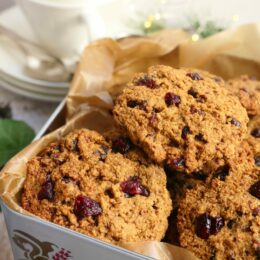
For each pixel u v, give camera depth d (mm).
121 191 327
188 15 486
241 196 331
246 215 323
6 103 456
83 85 388
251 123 369
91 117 379
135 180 333
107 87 394
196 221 328
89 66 392
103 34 437
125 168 334
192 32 441
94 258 306
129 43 397
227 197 332
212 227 324
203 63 411
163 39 405
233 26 487
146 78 351
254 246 313
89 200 319
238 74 413
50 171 333
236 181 338
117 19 466
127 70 405
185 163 327
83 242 299
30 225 305
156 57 406
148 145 327
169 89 343
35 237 311
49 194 325
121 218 319
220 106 339
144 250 306
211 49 406
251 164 345
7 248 373
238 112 343
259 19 490
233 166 341
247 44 406
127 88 347
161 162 335
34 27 454
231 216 325
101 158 339
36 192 328
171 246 312
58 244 308
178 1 500
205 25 470
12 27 488
